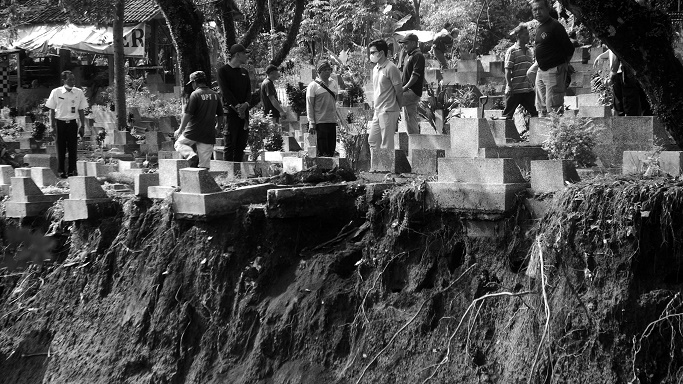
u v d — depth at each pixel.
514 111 14.24
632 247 7.66
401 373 8.66
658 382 7.43
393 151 10.82
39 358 11.59
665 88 8.33
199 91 12.98
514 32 14.10
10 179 13.84
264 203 10.46
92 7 22.58
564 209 8.04
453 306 8.73
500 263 8.60
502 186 8.53
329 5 32.16
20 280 12.50
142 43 35.09
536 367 7.79
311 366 9.21
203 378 9.84
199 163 13.16
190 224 10.70
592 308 7.73
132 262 11.27
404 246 9.31
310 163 11.45
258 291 9.98
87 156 19.14
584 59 22.62
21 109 35.72
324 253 9.88
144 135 21.38
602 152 10.53
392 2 39.06
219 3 18.33
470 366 8.30
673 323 7.45
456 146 9.66
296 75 27.84
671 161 8.73
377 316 9.10
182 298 10.47
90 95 36.59
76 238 12.15
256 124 16.58
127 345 10.65
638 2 9.23
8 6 31.28
